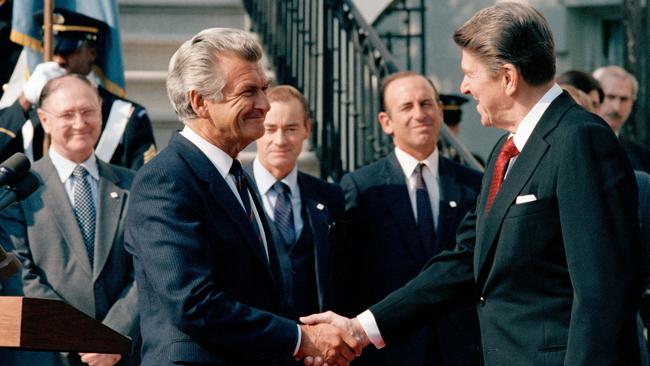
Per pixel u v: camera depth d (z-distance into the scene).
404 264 5.57
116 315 5.19
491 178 4.19
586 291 3.70
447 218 5.66
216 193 4.02
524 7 4.01
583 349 3.67
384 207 5.64
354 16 7.05
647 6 8.49
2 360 5.21
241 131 4.07
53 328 3.46
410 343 5.48
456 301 4.61
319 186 5.54
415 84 5.74
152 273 3.91
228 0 8.20
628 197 3.79
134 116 6.18
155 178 4.00
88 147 5.49
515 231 3.93
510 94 3.99
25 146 6.09
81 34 6.42
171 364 3.91
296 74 7.52
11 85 6.96
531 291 3.93
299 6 7.82
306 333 4.14
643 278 3.78
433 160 5.77
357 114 6.95
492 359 4.02
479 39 3.99
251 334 3.95
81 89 5.51
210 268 3.94
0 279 3.73
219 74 4.02
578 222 3.76
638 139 8.36
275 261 4.25
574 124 3.88
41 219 5.34
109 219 5.40
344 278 5.62
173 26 8.20
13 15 6.55
